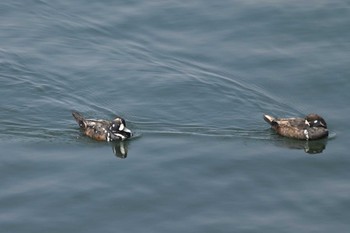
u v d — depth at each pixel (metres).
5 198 34.84
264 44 46.44
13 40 47.09
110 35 47.59
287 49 46.00
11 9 49.94
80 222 33.56
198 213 34.19
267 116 40.09
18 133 39.59
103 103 42.06
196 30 47.75
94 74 44.09
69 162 37.41
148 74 44.12
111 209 34.34
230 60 45.31
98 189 35.50
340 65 44.50
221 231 33.12
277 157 38.06
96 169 36.91
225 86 43.19
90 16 49.16
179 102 42.06
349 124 40.50
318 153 38.44
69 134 39.69
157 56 45.72
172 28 48.00
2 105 41.66
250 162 37.62
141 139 39.25
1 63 44.88
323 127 39.50
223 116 41.22
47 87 43.16
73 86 43.25
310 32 47.22
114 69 44.53
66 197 34.97
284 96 42.69
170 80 43.59
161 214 34.09
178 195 35.25
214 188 35.75
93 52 46.16
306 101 42.34
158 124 40.47
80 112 41.38
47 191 35.31
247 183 36.12
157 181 36.09
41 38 47.34
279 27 47.66
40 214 34.00
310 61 44.94
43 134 39.62
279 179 36.50
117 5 50.00
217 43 46.66
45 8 49.97
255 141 39.31
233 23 48.06
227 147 38.75
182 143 39.00
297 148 38.81
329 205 34.84
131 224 33.50
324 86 43.19
